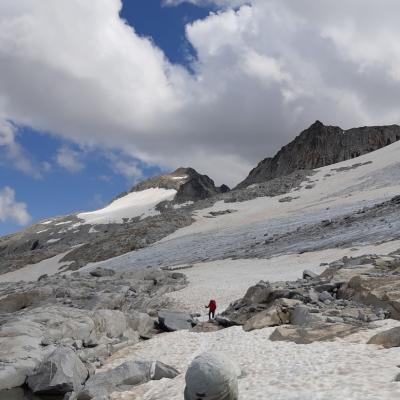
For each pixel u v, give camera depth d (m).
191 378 12.55
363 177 139.00
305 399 13.94
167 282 52.75
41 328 27.00
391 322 23.69
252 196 152.75
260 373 18.69
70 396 20.08
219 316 31.95
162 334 31.95
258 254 65.06
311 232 70.56
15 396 20.97
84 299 41.38
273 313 28.34
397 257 35.78
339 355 19.17
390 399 12.71
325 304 29.12
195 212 142.00
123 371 21.05
